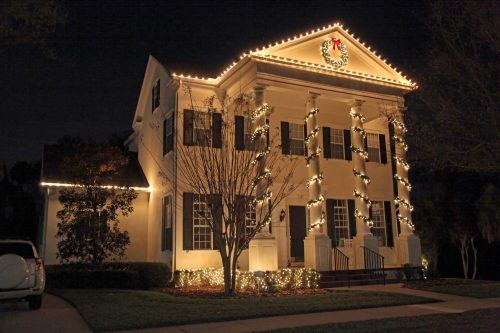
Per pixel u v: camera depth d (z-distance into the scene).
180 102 17.27
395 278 17.27
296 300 11.67
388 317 9.61
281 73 16.45
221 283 16.05
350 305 10.91
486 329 8.11
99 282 15.54
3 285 10.23
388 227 20.66
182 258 16.44
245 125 17.50
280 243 18.39
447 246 25.72
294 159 17.72
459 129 10.58
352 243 18.27
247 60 16.17
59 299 12.79
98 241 17.03
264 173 14.99
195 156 14.59
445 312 10.27
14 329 8.51
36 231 30.00
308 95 17.06
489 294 13.25
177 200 16.67
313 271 15.32
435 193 24.88
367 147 21.19
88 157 17.70
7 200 30.58
